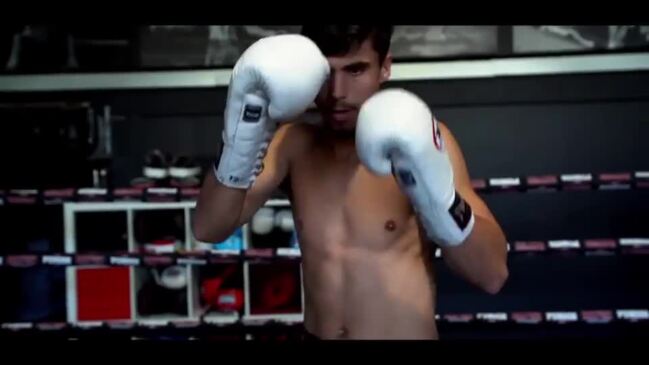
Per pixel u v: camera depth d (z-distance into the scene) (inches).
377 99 47.1
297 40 47.6
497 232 53.6
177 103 134.8
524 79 132.1
